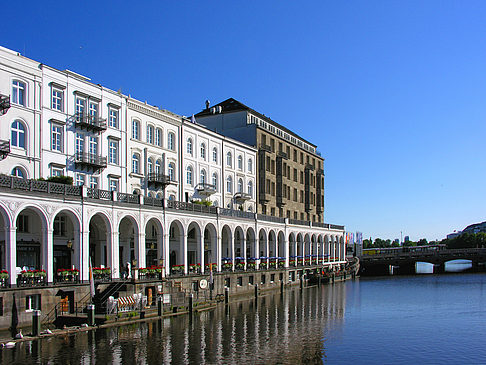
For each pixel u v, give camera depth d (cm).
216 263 5097
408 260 10238
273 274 6194
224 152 6172
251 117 7175
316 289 6225
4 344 2538
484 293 5769
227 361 2414
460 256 10100
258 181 7012
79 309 3278
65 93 3909
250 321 3516
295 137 8494
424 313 4106
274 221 6612
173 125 5200
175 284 4109
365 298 5172
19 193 3006
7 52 3444
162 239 4322
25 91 3588
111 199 3784
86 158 4031
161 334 2931
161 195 4925
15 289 2862
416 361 2512
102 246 4175
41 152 3678
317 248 8094
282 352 2633
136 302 3388
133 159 4622
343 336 3092
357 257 10050
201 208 4903
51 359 2330
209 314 3766
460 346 2844
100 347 2572
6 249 2939
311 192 8862
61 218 3816
